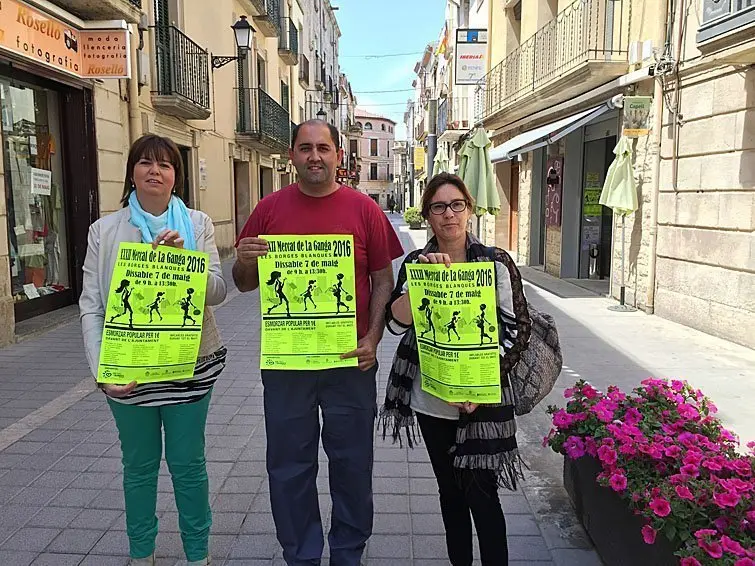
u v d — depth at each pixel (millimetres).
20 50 6688
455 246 2477
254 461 3980
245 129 17391
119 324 2332
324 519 3271
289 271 2438
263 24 18922
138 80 10078
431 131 30672
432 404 2514
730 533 2078
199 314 2422
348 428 2578
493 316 2332
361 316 2555
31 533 3096
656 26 8391
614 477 2426
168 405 2500
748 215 6691
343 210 2496
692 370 5949
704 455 2438
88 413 4809
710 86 7250
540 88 11508
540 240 15016
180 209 2508
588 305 9445
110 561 2865
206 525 2738
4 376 5762
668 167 8188
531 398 2520
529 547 3000
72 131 8586
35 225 8172
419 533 3145
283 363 2438
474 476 2416
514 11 16250
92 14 8062
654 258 8602
